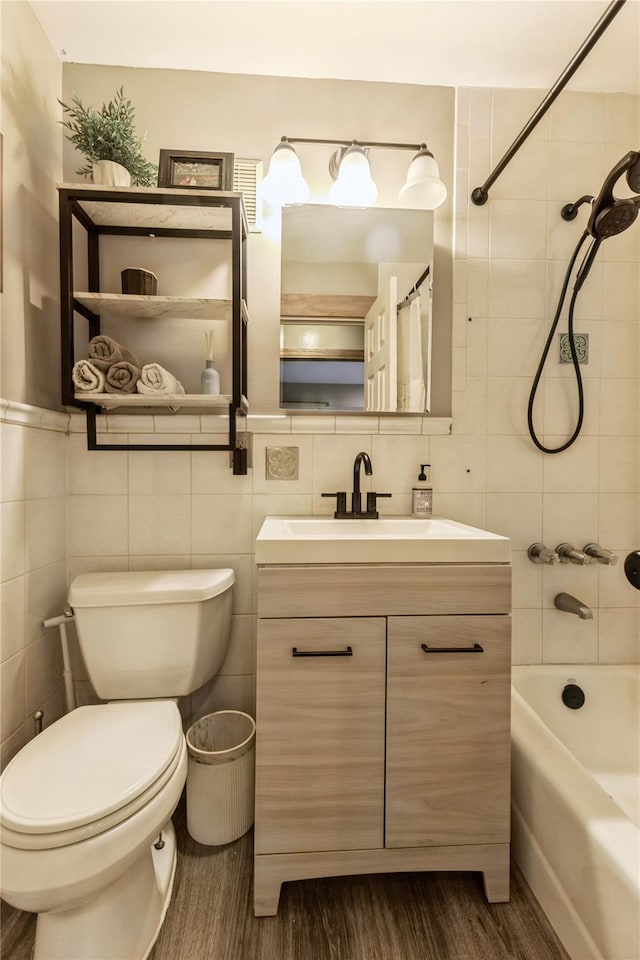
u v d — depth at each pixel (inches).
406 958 37.1
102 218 53.7
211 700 58.8
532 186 60.3
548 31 51.3
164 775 36.0
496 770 40.8
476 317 60.5
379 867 40.2
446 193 57.6
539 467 61.5
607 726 59.0
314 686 39.3
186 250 57.9
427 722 40.1
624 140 60.8
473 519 61.0
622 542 62.4
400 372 59.1
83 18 50.1
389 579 39.6
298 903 41.6
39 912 31.4
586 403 61.9
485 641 40.5
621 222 46.0
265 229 58.7
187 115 57.4
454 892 42.8
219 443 58.3
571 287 61.1
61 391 51.9
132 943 35.5
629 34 51.3
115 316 57.1
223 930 39.1
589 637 62.4
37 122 50.7
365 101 59.2
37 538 50.1
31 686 48.9
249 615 59.1
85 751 37.6
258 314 58.7
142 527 57.7
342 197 56.5
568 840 37.9
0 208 43.9
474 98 59.6
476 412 60.8
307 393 58.6
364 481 60.1
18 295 47.3
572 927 36.9
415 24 50.5
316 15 49.5
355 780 39.8
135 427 57.3
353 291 58.6
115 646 47.9
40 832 30.1
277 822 39.5
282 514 59.2
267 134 58.3
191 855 46.6
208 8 48.6
